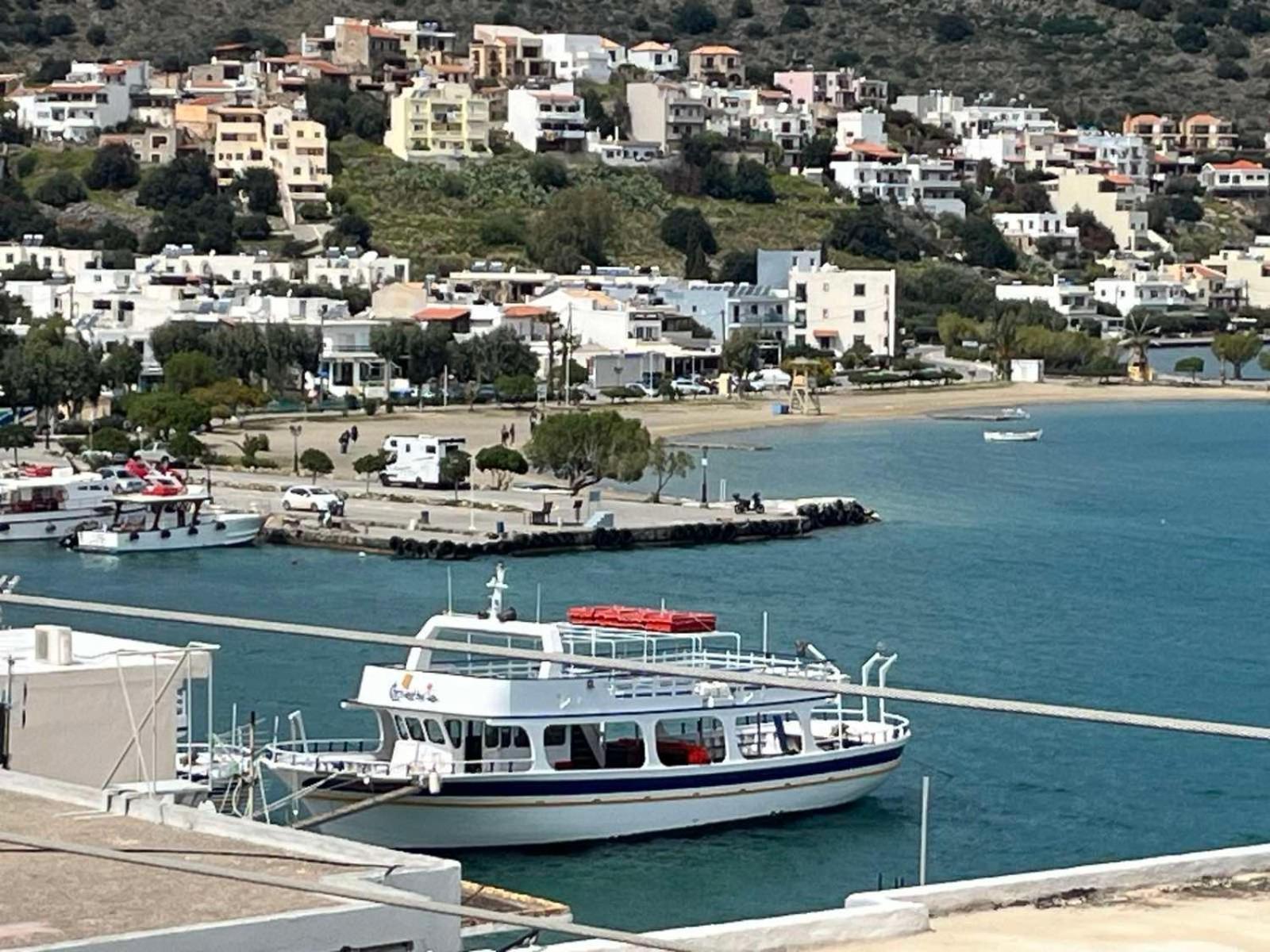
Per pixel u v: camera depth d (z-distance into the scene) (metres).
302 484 178.50
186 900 29.70
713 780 76.19
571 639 77.19
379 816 72.81
